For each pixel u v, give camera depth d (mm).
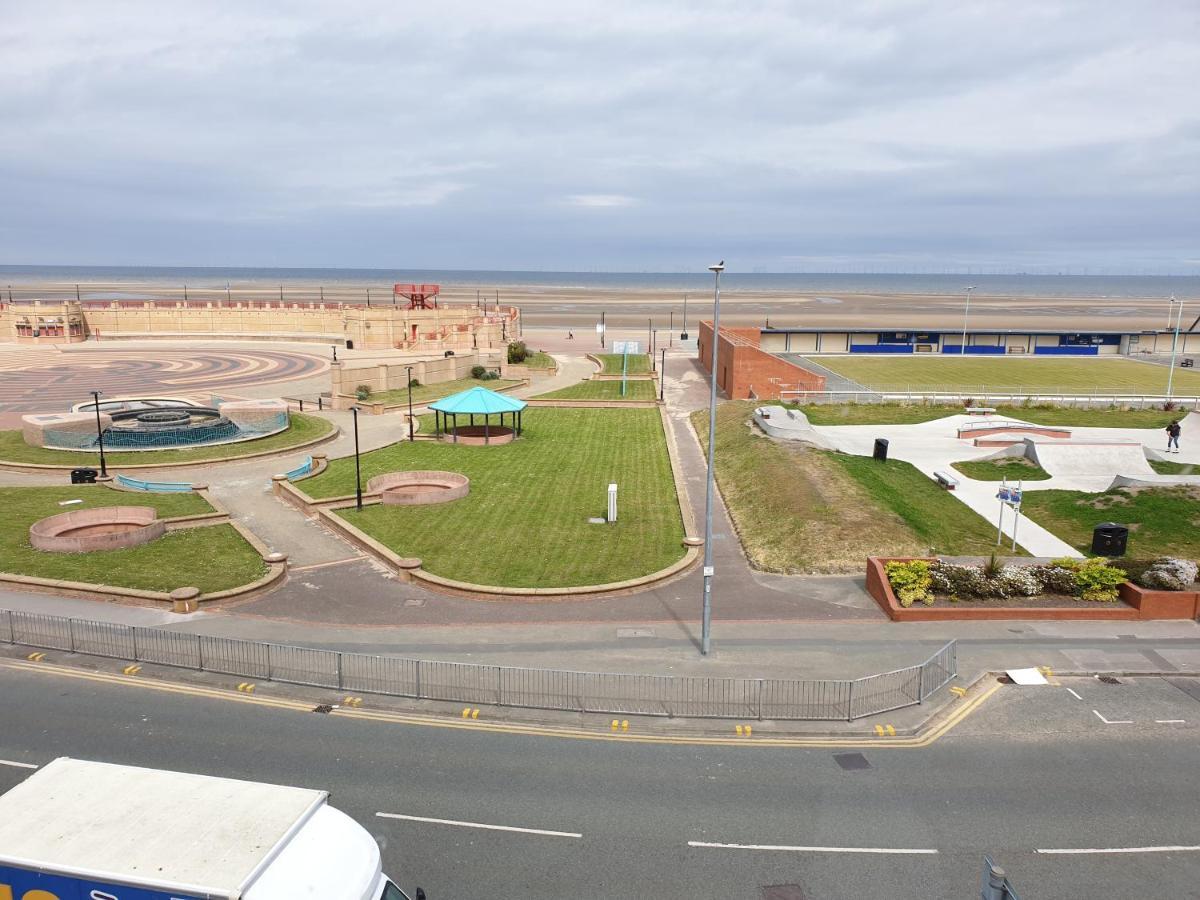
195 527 41000
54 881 11898
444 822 18172
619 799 19094
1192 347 123625
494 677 25016
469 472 53469
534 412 76312
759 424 62250
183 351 117500
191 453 57406
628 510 45000
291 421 69188
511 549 38406
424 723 22422
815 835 17922
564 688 24312
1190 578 30484
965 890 16359
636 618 30125
